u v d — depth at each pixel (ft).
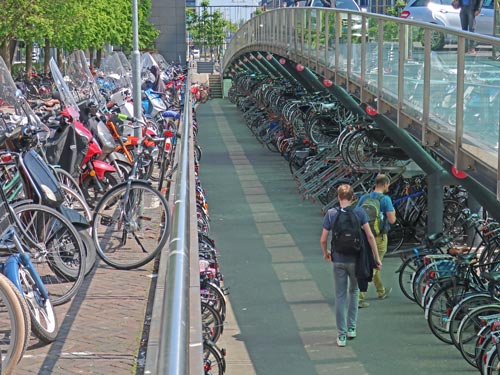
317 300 50.29
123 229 38.27
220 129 148.15
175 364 10.30
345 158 67.36
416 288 47.29
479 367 36.52
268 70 139.64
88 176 44.04
